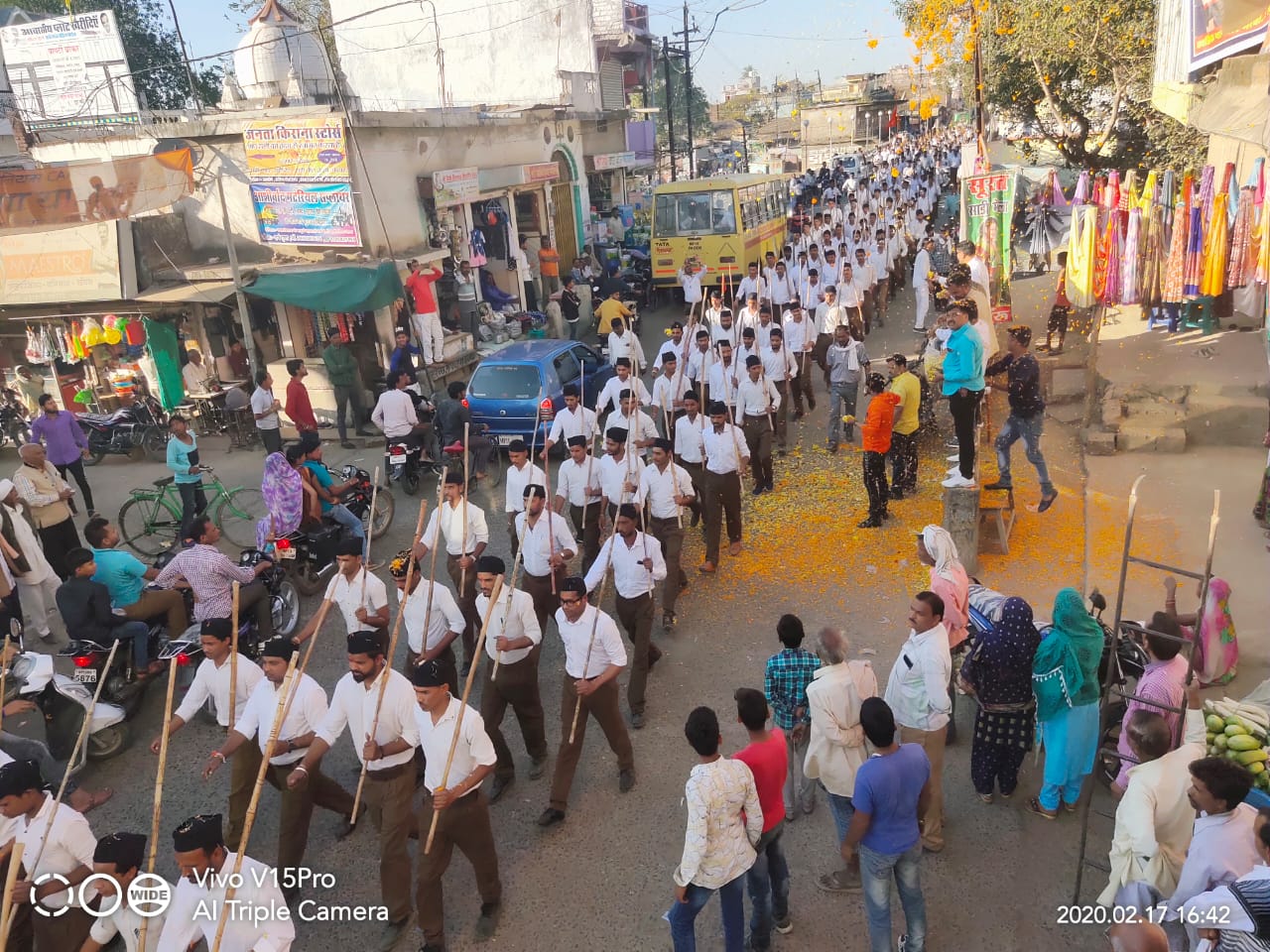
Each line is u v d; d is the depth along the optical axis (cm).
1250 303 1187
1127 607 794
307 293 1405
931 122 4984
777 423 1280
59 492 1002
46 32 1877
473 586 772
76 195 1427
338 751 725
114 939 528
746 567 966
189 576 778
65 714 711
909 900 462
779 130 6369
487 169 1930
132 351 1603
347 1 2684
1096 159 2406
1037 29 2106
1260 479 1013
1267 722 518
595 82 2744
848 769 518
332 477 1085
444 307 1817
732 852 448
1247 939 346
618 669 618
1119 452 1134
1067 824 586
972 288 1184
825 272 1836
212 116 1684
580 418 1028
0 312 1551
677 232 2205
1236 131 942
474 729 500
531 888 568
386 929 536
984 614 624
